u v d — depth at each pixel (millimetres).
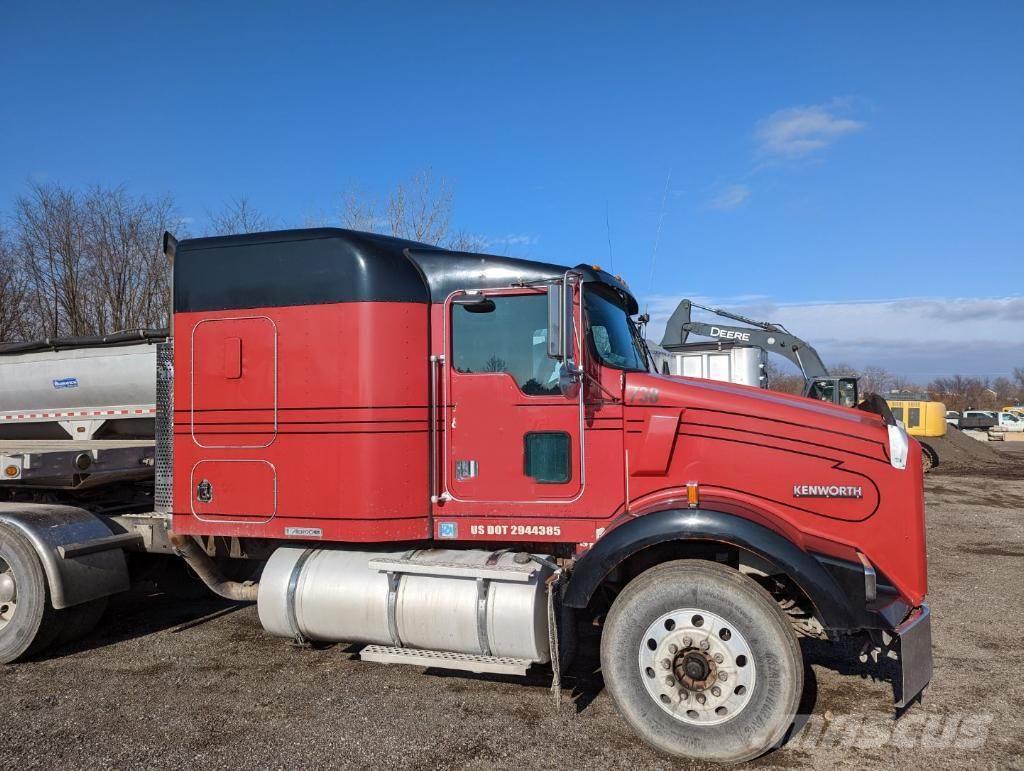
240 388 4836
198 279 4949
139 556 6047
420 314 4613
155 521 5531
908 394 25266
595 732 3984
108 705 4363
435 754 3729
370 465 4531
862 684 4652
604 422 4340
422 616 4344
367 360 4551
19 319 21500
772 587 4234
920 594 3986
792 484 4094
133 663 5125
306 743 3848
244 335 4828
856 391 17438
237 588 5633
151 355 6141
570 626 4492
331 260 4645
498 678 4785
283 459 4723
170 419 5277
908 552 3988
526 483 4449
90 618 5480
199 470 4941
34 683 4758
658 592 3766
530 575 4141
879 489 4020
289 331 4723
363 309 4566
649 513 3945
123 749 3789
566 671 4836
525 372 4488
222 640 5641
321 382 4637
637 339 5184
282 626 4703
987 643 5477
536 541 4441
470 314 4602
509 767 3598
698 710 3682
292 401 4703
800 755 3715
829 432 4082
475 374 4547
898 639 3660
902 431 4102
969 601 6707
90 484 5832
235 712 4246
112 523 5629
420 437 4566
